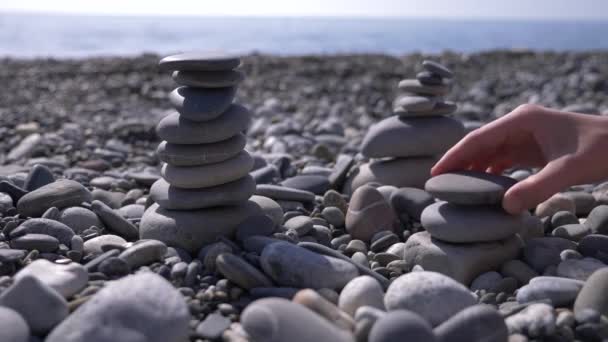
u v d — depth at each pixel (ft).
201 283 2.31
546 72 10.24
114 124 5.47
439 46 27.71
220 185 2.62
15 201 2.95
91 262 2.34
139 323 1.89
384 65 11.25
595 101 7.09
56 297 2.02
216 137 2.55
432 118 3.36
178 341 1.93
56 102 7.44
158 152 2.62
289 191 3.05
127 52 20.85
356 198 2.85
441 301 2.07
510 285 2.35
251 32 44.09
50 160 3.94
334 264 2.27
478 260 2.42
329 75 10.14
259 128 5.46
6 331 1.88
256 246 2.43
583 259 2.41
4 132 5.00
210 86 2.54
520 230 2.55
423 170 3.28
